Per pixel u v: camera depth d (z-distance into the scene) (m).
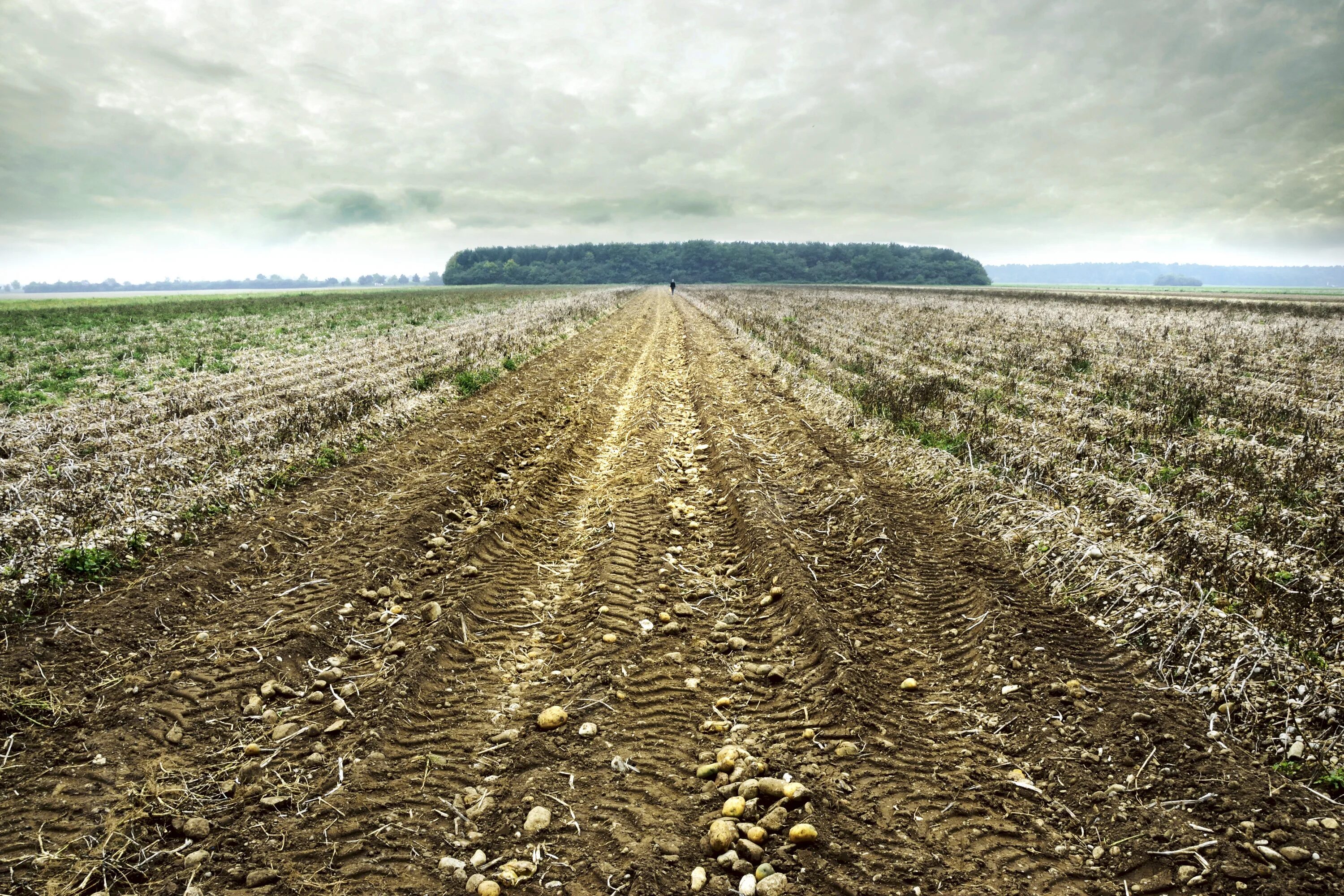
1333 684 4.16
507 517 7.64
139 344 25.03
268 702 4.53
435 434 11.20
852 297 61.94
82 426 11.71
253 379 17.27
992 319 33.69
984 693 4.54
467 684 4.82
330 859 3.27
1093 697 4.36
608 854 3.30
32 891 3.05
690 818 3.54
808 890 3.06
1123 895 3.02
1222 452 9.34
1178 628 4.91
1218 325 28.38
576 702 4.53
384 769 3.90
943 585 6.00
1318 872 3.01
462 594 5.91
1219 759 3.75
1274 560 6.04
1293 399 13.42
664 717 4.40
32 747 3.96
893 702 4.49
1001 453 9.29
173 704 4.42
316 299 66.75
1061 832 3.41
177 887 3.11
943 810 3.56
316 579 6.16
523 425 12.05
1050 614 5.40
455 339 26.14
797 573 6.09
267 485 8.57
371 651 5.16
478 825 3.50
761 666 4.93
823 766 3.89
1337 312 35.78
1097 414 12.29
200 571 6.09
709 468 9.91
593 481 9.52
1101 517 7.15
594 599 5.91
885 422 11.23
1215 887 3.01
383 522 7.36
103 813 3.52
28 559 6.08
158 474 8.85
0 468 9.26
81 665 4.74
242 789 3.73
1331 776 3.54
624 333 29.70
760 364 19.06
